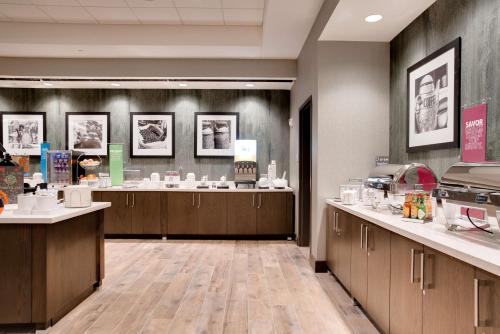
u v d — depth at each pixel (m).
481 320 1.42
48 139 6.61
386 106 4.07
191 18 4.69
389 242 2.36
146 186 6.18
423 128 3.23
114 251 5.15
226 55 5.40
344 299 3.28
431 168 3.14
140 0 4.15
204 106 6.59
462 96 2.67
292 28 4.38
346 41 4.05
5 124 6.57
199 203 6.00
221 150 6.58
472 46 2.55
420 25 3.32
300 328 2.69
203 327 2.71
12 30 4.78
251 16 4.63
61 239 2.84
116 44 4.87
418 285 1.97
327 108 4.05
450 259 1.66
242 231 5.99
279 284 3.70
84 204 3.18
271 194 6.00
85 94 6.59
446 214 2.05
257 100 6.58
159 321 2.81
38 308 2.61
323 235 4.13
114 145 6.30
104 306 3.11
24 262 2.62
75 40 4.84
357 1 3.03
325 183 4.08
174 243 5.71
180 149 6.61
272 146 6.57
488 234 1.85
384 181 3.10
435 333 1.79
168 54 5.32
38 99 6.59
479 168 1.85
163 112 6.57
